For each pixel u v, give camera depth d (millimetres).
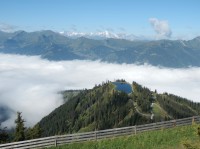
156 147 38938
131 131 44781
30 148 36312
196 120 52500
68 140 39531
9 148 34750
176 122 50125
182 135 43406
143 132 45438
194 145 29109
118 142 40375
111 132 43094
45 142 37562
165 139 41812
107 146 39094
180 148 38406
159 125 47938
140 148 38625
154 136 42719
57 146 38094
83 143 39594
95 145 39188
